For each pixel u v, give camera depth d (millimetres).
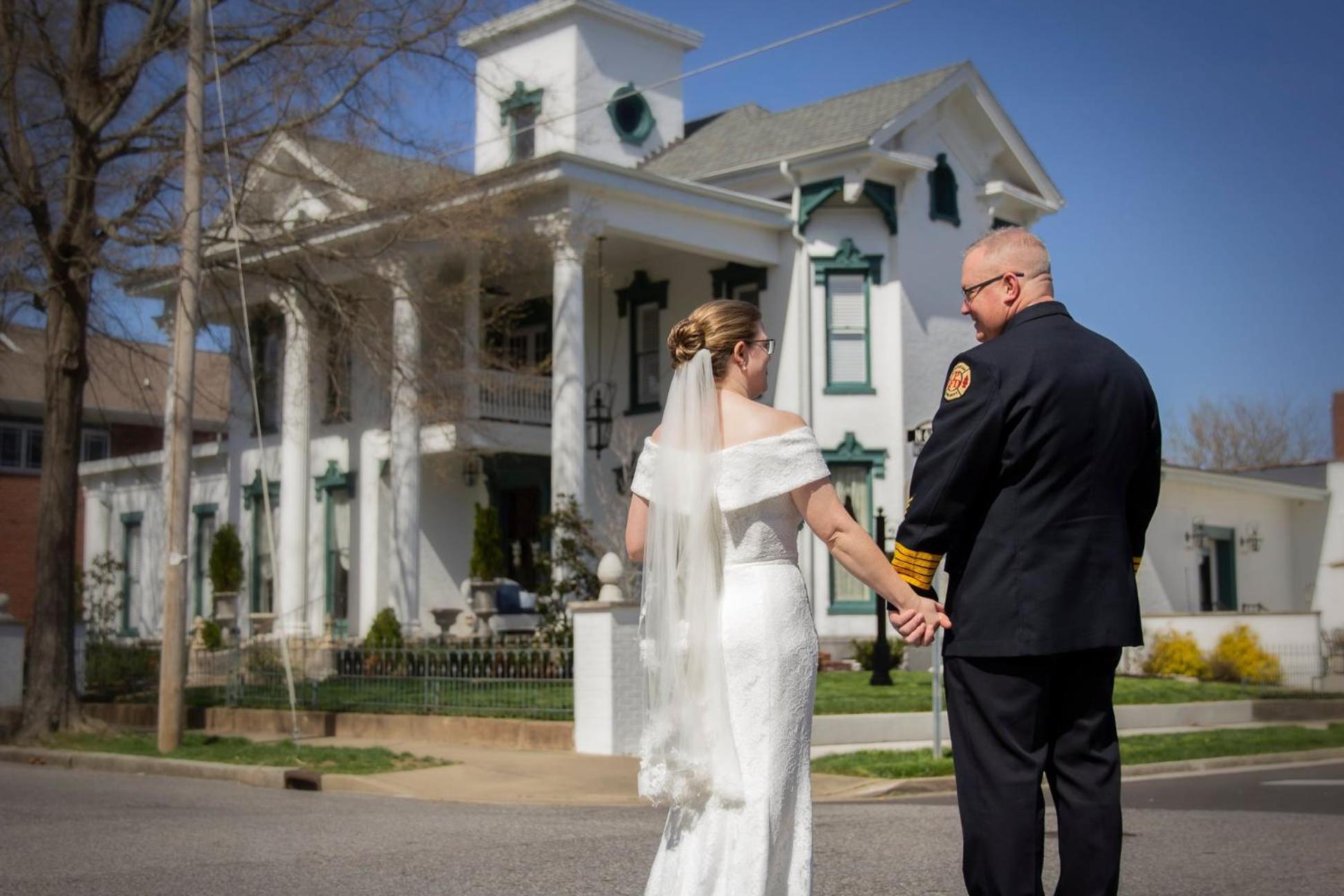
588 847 8156
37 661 17406
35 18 17281
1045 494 3988
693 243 24297
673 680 3951
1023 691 3980
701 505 4008
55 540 17641
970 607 4031
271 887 6848
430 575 26203
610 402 27531
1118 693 20719
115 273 17969
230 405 29078
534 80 28531
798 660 3992
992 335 4309
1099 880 3951
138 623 32062
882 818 9766
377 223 20609
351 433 27000
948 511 4023
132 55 17719
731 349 4211
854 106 26500
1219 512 31484
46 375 17906
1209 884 6730
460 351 22688
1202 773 14422
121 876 7191
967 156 27125
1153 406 4168
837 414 25328
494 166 28766
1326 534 33469
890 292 25562
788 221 25453
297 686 18250
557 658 15508
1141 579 28828
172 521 15633
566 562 19531
